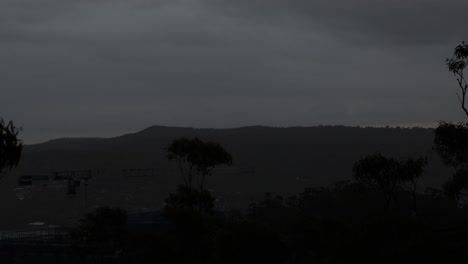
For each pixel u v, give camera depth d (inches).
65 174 6697.8
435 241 1255.5
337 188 3836.1
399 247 1317.7
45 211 6732.3
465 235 1298.0
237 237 1791.3
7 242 2711.6
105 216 2042.3
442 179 5689.0
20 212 6609.3
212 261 1897.1
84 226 2133.4
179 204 2116.1
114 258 2138.3
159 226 2479.1
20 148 739.4
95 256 2154.3
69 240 2600.9
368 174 1940.2
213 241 1984.5
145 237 1900.8
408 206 3112.7
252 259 1785.2
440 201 3353.8
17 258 2522.1
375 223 1466.5
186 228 1948.8
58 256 2442.2
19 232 3265.3
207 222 2025.1
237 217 4114.2
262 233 1808.6
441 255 1221.7
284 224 3171.8
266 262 1801.2
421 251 1253.1
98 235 2036.2
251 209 4397.1
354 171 1975.9
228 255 1787.6
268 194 4466.0
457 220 2536.9
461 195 1707.7
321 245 2089.1
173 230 2027.6
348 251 1440.7
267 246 1806.1
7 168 744.3
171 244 1891.0
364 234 1444.4
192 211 1982.0
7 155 725.9
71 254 2321.6
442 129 1523.1
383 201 3218.5
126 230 2048.5
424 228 1488.7
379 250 1386.6
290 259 2251.5
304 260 2225.6
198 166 2210.9
